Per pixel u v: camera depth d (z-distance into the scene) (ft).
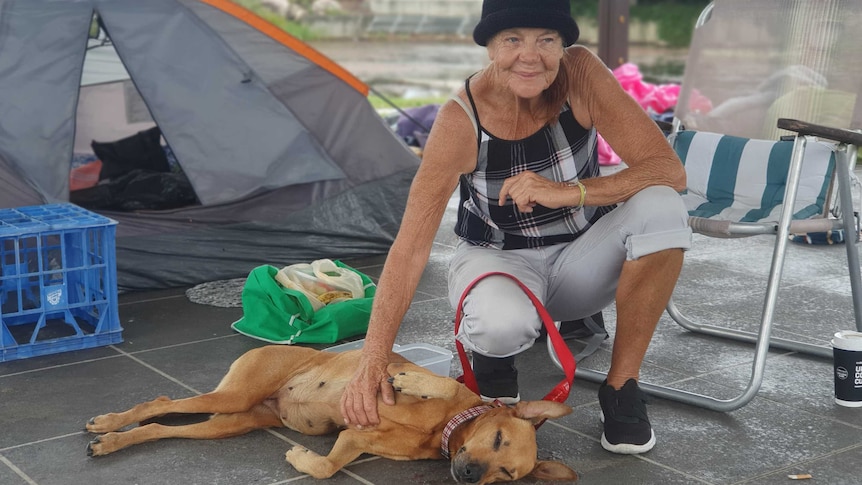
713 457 8.21
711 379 10.25
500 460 7.23
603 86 8.13
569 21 7.61
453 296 8.73
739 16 12.06
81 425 8.86
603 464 8.05
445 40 46.37
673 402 9.53
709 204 11.19
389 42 46.29
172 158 18.92
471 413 7.71
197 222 14.70
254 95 15.58
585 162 8.48
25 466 7.95
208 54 15.46
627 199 8.29
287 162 15.57
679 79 38.40
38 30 14.40
